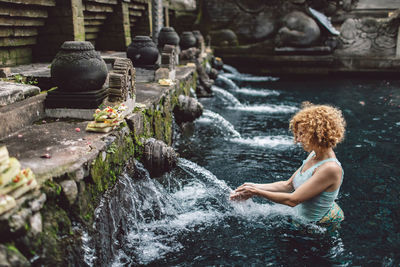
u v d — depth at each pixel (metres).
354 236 3.50
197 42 14.06
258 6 18.55
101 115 3.71
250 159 5.94
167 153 4.18
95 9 9.39
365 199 4.38
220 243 3.43
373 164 5.64
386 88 13.48
